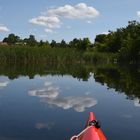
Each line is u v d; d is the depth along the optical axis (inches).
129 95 682.2
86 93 708.0
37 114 466.6
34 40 3531.0
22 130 378.0
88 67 1824.6
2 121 419.8
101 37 4648.1
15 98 609.9
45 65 1872.5
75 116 459.5
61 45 4047.7
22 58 1936.5
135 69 1681.8
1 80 937.5
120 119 451.2
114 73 1336.1
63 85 858.1
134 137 360.2
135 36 3184.1
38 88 773.3
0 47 1878.7
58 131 375.9
